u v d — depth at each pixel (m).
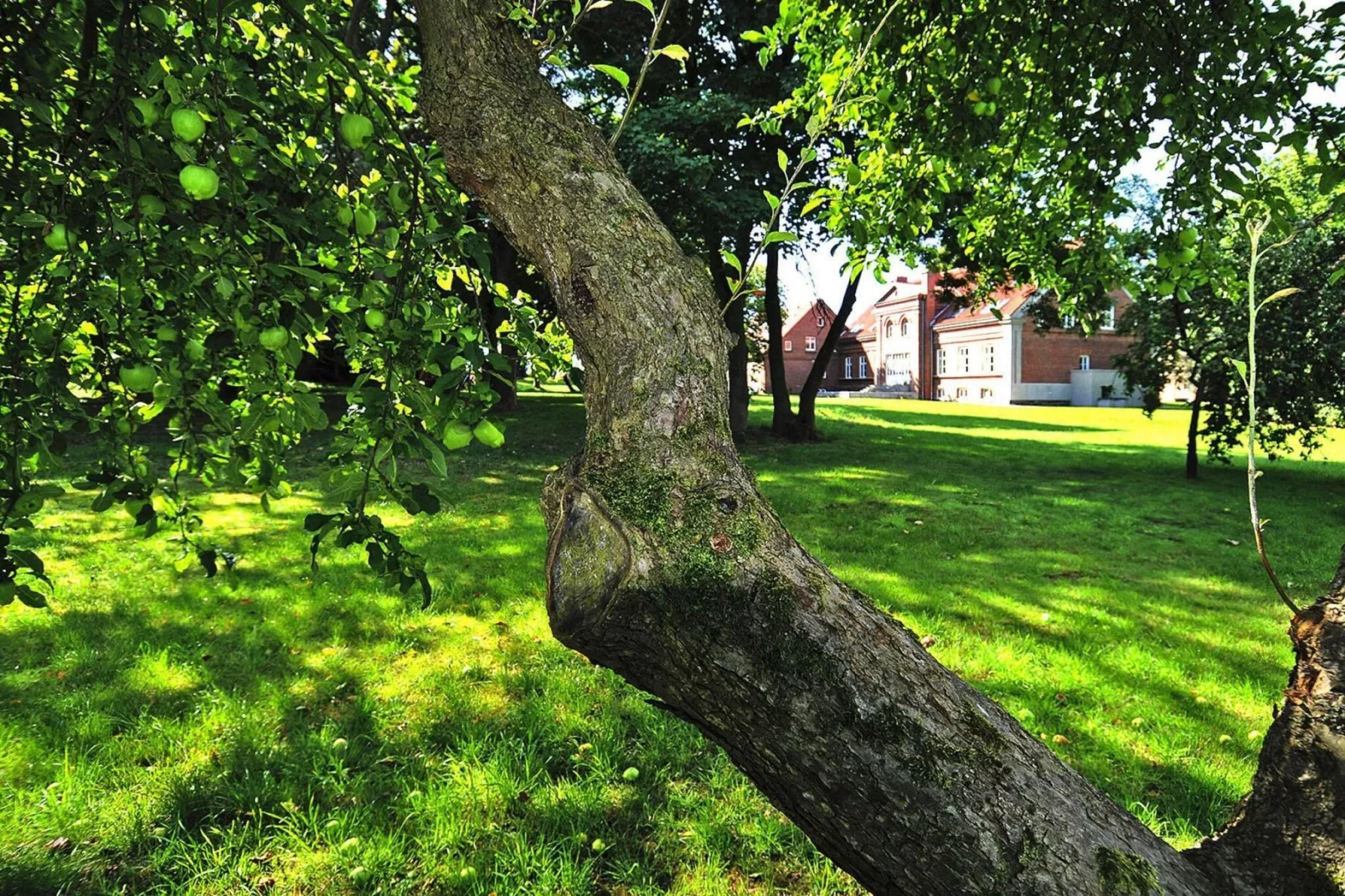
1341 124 2.62
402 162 1.60
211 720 3.29
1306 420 9.73
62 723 3.24
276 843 2.58
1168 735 3.38
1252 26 2.66
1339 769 1.05
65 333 1.67
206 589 5.05
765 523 0.97
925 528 7.77
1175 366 11.34
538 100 1.15
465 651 4.12
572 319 1.05
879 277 3.94
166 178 1.41
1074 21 3.18
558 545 0.95
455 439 1.44
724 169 11.60
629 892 2.45
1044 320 14.07
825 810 0.97
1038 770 1.02
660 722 3.36
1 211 1.52
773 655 0.92
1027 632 4.64
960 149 3.60
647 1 1.19
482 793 2.83
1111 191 3.43
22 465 1.72
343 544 1.52
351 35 4.12
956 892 0.95
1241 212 2.96
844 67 3.45
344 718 3.40
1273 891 1.07
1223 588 5.75
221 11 1.36
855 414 24.83
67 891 2.35
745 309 14.50
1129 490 10.57
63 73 1.53
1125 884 0.95
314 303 1.57
